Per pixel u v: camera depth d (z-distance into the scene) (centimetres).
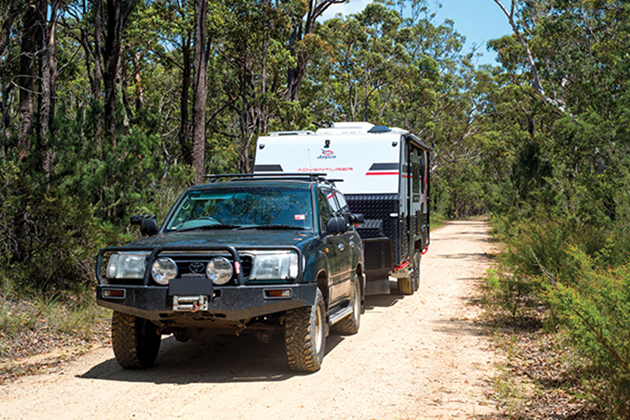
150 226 763
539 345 843
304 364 695
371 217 1205
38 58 1341
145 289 655
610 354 543
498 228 3147
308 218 787
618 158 1464
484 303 1217
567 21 2858
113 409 573
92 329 939
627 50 2098
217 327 683
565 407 577
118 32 1634
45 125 1238
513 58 4472
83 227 1113
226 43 3572
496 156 7050
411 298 1324
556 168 2139
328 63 5209
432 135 6519
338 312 843
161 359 777
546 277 921
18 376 688
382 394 628
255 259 659
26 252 1100
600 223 1359
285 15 3381
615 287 625
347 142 1238
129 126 1486
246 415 559
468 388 652
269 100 3388
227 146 4762
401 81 5869
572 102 2055
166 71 4247
